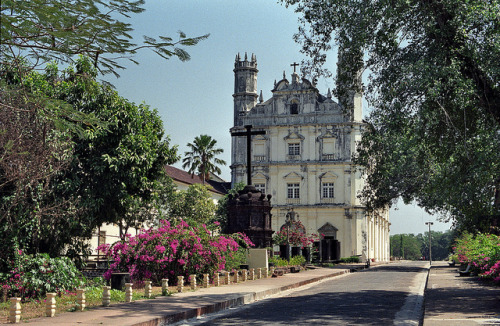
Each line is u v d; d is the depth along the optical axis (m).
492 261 19.98
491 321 9.85
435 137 16.17
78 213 23.14
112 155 25.59
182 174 69.75
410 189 39.00
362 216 67.75
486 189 16.86
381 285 22.05
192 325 10.92
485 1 14.49
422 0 14.55
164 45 8.34
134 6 7.69
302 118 69.88
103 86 9.66
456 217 33.88
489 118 15.59
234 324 10.79
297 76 70.56
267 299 16.42
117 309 12.08
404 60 15.57
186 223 21.02
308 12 16.39
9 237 16.38
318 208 68.50
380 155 19.83
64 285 16.25
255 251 26.34
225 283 20.52
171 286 19.34
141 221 43.16
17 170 15.30
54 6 7.14
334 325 10.38
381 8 14.89
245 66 73.75
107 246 20.52
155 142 28.89
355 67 16.45
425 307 12.23
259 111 71.31
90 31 7.81
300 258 37.66
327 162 68.75
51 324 9.72
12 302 10.02
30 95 8.88
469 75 14.93
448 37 14.55
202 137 65.31
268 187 70.00
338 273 32.03
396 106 15.14
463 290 17.14
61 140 18.61
